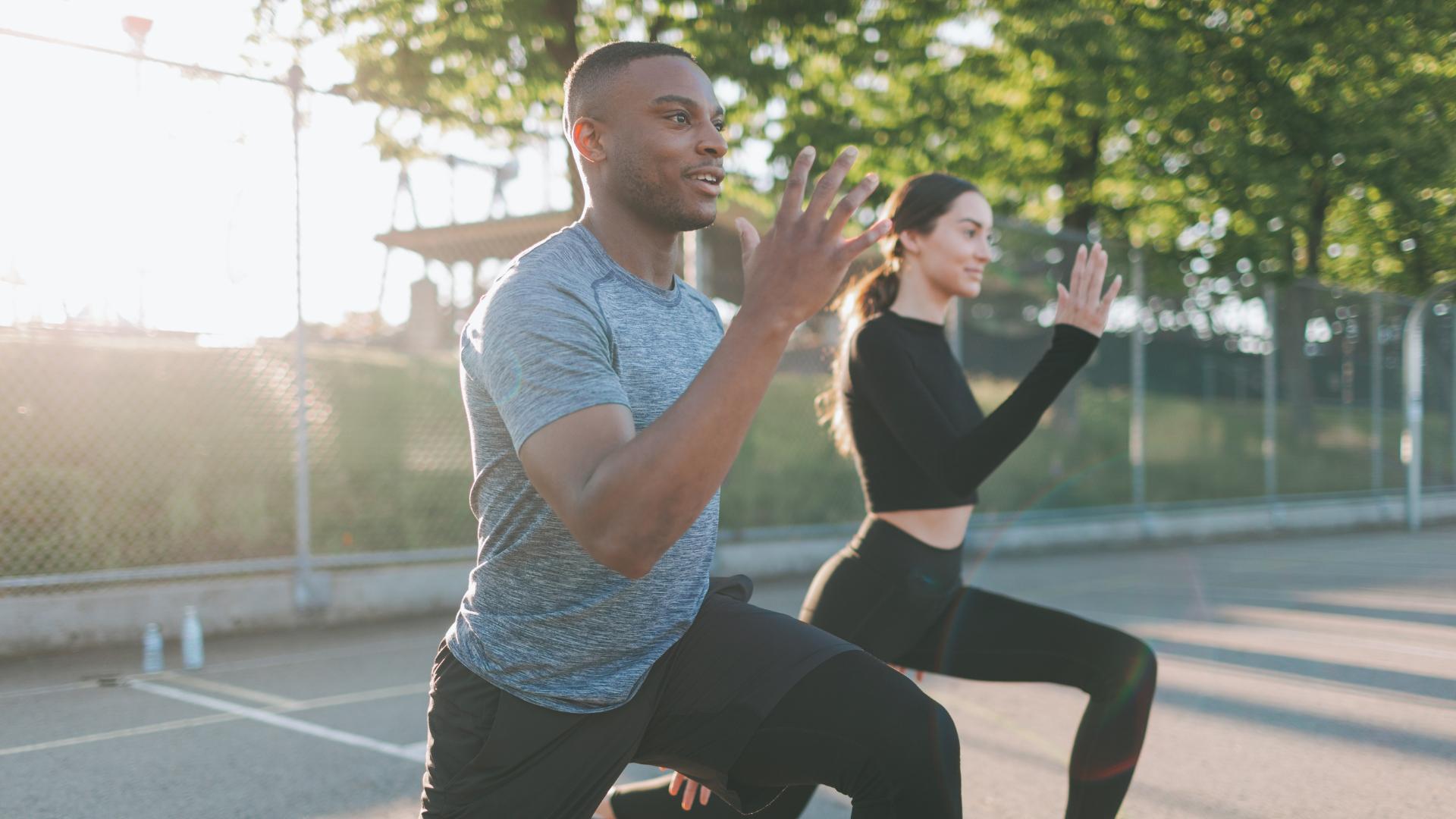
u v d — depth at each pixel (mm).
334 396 8320
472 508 1825
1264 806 3564
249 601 7285
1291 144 16297
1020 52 13703
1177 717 4816
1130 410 13109
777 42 11820
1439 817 3447
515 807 1775
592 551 1455
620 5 12039
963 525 2787
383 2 10578
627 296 1773
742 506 10203
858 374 2723
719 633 1871
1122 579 9828
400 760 4273
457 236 8484
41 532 6766
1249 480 14625
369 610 7762
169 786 3951
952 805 1742
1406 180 16516
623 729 1802
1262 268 16750
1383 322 16438
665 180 1782
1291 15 14844
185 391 7551
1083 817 2613
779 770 1808
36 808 3729
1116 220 18438
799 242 1394
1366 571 10508
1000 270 11398
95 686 5711
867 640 2758
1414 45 15039
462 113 10812
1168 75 14805
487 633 1771
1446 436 17031
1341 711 4914
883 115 14422
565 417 1524
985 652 2748
